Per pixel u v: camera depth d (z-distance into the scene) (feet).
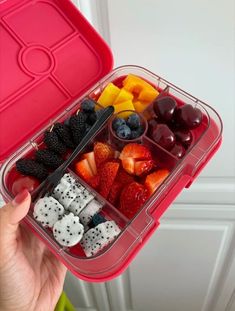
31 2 2.96
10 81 2.85
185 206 4.05
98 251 2.48
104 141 2.96
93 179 2.77
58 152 2.82
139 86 3.09
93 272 2.43
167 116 2.89
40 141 2.89
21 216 2.49
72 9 2.94
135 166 2.76
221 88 3.40
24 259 2.90
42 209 2.57
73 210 2.64
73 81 3.00
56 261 3.23
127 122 2.89
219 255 4.58
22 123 2.85
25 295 2.94
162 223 4.24
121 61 3.42
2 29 2.88
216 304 5.41
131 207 2.60
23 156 2.83
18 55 2.88
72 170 2.84
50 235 2.54
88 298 5.35
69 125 2.87
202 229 4.27
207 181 3.85
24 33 2.92
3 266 2.72
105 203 2.68
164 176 2.74
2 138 2.80
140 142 2.88
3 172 2.72
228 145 3.69
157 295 5.46
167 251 4.61
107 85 3.05
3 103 2.81
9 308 3.03
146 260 4.76
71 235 2.48
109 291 5.14
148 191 2.68
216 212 4.08
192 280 5.06
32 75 2.90
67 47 2.99
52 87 2.95
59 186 2.68
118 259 2.46
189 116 2.86
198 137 3.00
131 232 2.52
